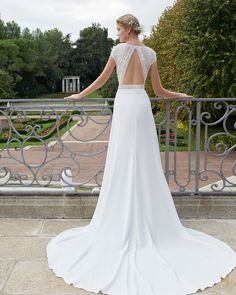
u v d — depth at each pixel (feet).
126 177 9.29
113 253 8.74
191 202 11.61
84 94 10.11
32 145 40.29
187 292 7.53
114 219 9.17
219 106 11.30
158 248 9.05
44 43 204.44
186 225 11.07
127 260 8.46
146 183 9.29
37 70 194.39
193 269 8.37
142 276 7.91
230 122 38.91
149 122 9.44
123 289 7.52
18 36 215.10
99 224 9.32
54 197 11.71
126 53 9.05
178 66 39.14
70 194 11.76
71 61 235.61
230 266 8.56
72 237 9.71
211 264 8.59
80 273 8.10
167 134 11.55
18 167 27.68
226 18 31.89
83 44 237.66
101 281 7.82
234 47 32.32
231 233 10.52
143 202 9.24
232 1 31.27
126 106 9.25
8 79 122.31
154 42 55.47
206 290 7.68
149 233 9.06
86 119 11.64
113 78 104.17
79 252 8.92
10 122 11.97
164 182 9.66
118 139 9.34
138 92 9.32
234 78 32.53
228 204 11.57
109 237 9.04
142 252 8.76
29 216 11.67
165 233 9.31
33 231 10.64
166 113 11.39
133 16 9.20
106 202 9.32
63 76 224.74
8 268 8.49
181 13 39.47
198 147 11.62
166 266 8.28
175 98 10.90
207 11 32.07
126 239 8.89
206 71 33.99
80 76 236.22
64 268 8.38
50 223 11.25
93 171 25.75
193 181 21.59
